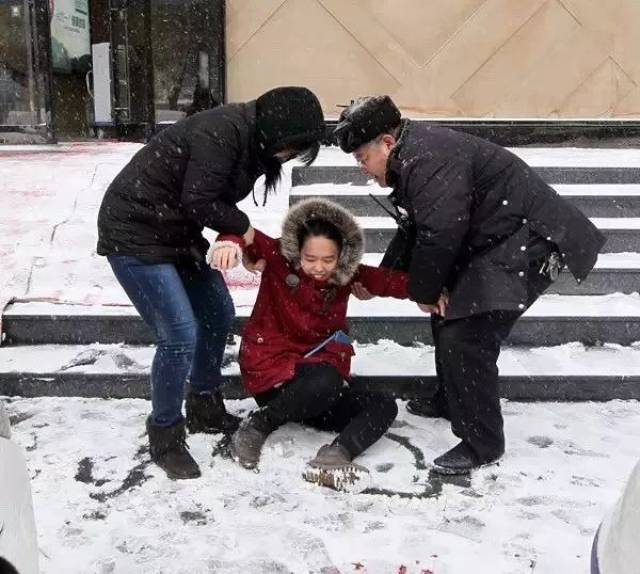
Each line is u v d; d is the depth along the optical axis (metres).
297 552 2.74
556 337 4.43
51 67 7.62
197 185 2.88
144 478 3.25
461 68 7.50
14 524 1.72
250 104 2.98
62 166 6.21
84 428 3.69
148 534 2.84
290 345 3.49
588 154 6.73
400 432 3.72
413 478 3.29
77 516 2.96
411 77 7.50
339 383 3.41
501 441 3.34
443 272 3.01
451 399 3.29
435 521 2.97
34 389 4.01
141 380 4.00
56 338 4.36
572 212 3.16
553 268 3.15
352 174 5.80
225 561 2.68
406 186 3.02
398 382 4.03
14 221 5.13
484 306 3.04
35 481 3.20
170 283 3.06
